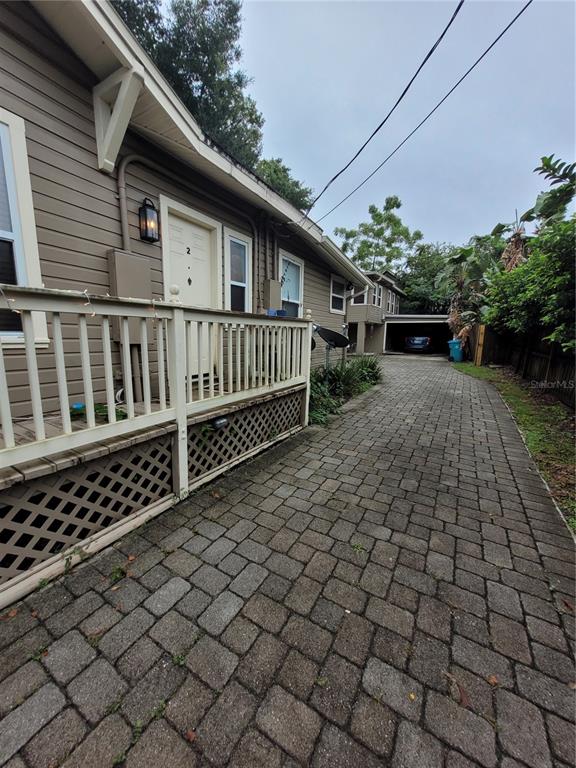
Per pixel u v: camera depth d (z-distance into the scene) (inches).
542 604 69.6
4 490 67.3
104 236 126.9
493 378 367.9
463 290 550.6
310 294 313.7
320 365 321.4
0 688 50.8
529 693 52.1
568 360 228.7
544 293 194.4
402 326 928.3
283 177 688.4
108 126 118.7
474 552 85.5
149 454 97.2
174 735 45.6
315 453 150.6
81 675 53.1
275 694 51.2
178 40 431.8
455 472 133.1
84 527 82.5
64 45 108.9
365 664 56.2
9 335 103.7
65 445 73.9
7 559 77.4
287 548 85.2
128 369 86.5
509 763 43.5
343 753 44.1
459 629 63.3
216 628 62.1
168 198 153.9
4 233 99.4
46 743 44.3
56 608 65.8
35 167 105.0
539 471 134.3
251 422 142.9
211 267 185.3
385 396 281.6
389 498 111.7
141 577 74.3
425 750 44.6
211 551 83.4
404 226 1056.2
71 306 72.7
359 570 78.2
